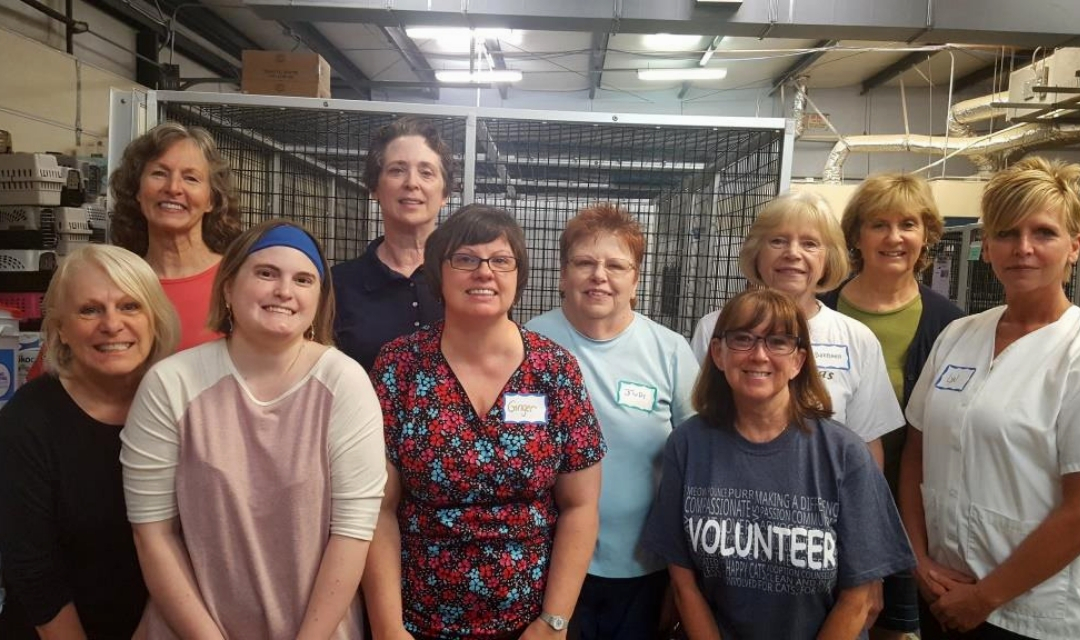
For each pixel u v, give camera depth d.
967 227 4.03
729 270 2.64
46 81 4.39
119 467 1.15
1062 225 1.30
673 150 2.65
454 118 2.25
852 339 1.59
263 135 2.59
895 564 1.23
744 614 1.25
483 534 1.16
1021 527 1.29
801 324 1.30
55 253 2.89
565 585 1.19
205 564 1.05
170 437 1.05
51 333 1.15
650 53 6.06
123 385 1.19
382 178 1.69
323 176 2.94
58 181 2.94
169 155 1.57
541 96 7.70
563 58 6.38
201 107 2.25
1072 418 1.24
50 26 4.48
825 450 1.28
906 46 5.67
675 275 2.89
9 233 2.87
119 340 1.13
